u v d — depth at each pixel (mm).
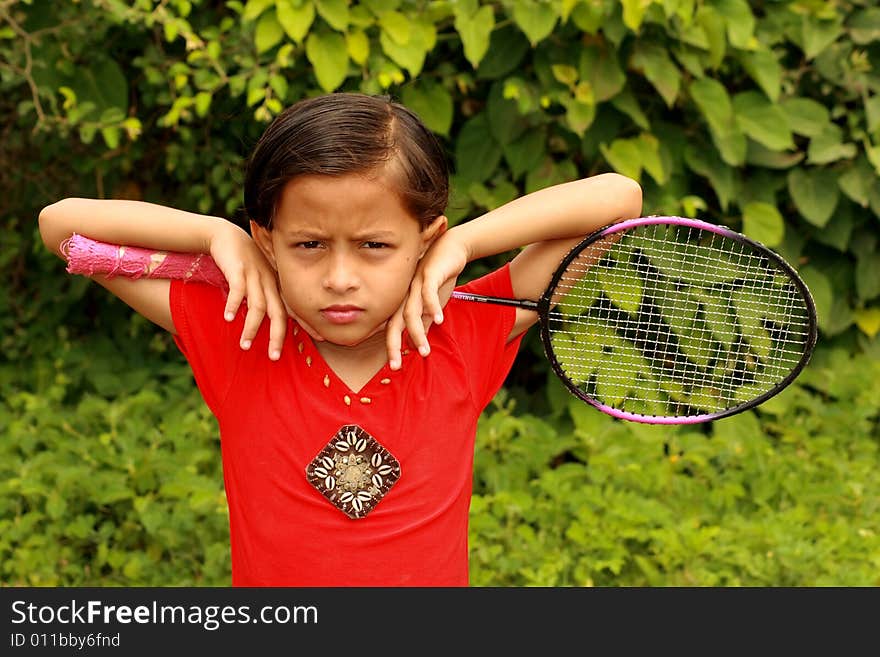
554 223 1834
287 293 1629
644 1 3428
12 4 3568
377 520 1738
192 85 3771
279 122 1612
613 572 3240
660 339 3545
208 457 3553
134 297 1842
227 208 3879
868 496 3670
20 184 4355
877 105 4062
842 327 4348
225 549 3178
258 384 1773
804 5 4043
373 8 3518
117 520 3426
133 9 3340
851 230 4270
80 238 1801
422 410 1764
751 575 3234
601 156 3959
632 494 3461
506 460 3688
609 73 3695
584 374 2566
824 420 4094
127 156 4008
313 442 1739
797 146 4199
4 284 4445
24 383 4254
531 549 3291
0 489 3322
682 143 3979
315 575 1738
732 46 3910
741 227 4211
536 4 3484
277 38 3418
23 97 4047
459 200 3727
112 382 4082
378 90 3502
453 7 3520
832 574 3230
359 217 1551
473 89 3922
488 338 1867
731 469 3832
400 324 1695
